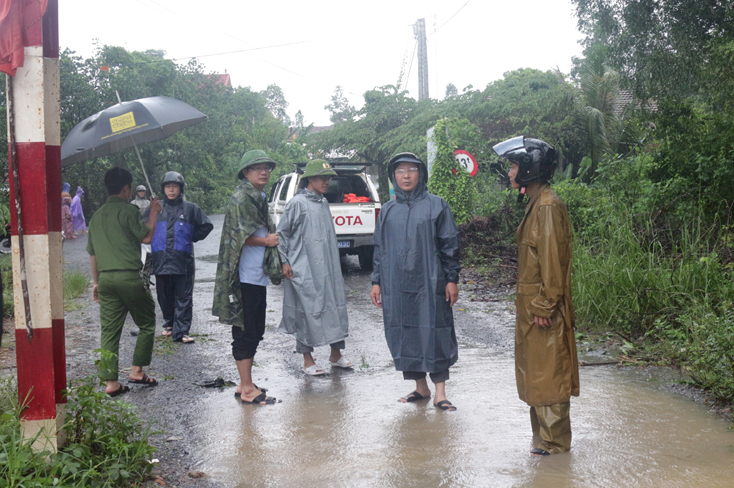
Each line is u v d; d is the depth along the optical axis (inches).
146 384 197.6
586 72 699.4
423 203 171.0
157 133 201.0
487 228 474.9
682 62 321.7
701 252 272.5
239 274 179.6
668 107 342.6
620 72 352.2
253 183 184.5
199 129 1467.8
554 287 126.8
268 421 161.3
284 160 2078.0
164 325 273.6
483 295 339.3
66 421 128.6
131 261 186.9
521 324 133.6
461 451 136.6
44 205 117.3
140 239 191.0
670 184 335.0
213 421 162.4
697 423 149.5
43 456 110.9
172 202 260.4
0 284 130.6
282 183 482.0
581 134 709.3
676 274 251.6
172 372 213.5
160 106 186.7
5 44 112.7
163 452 141.4
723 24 321.7
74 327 286.5
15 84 116.0
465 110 892.6
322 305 203.8
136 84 1115.3
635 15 330.3
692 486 115.2
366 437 147.6
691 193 327.0
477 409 165.0
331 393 185.0
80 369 213.2
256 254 181.6
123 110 179.5
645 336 230.2
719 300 231.6
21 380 117.4
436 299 167.0
